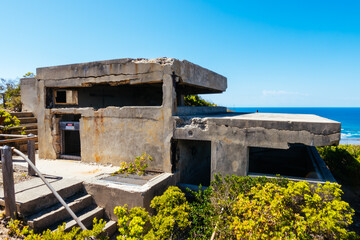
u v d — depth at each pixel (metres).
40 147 8.21
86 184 5.46
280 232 3.68
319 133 4.86
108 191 5.20
